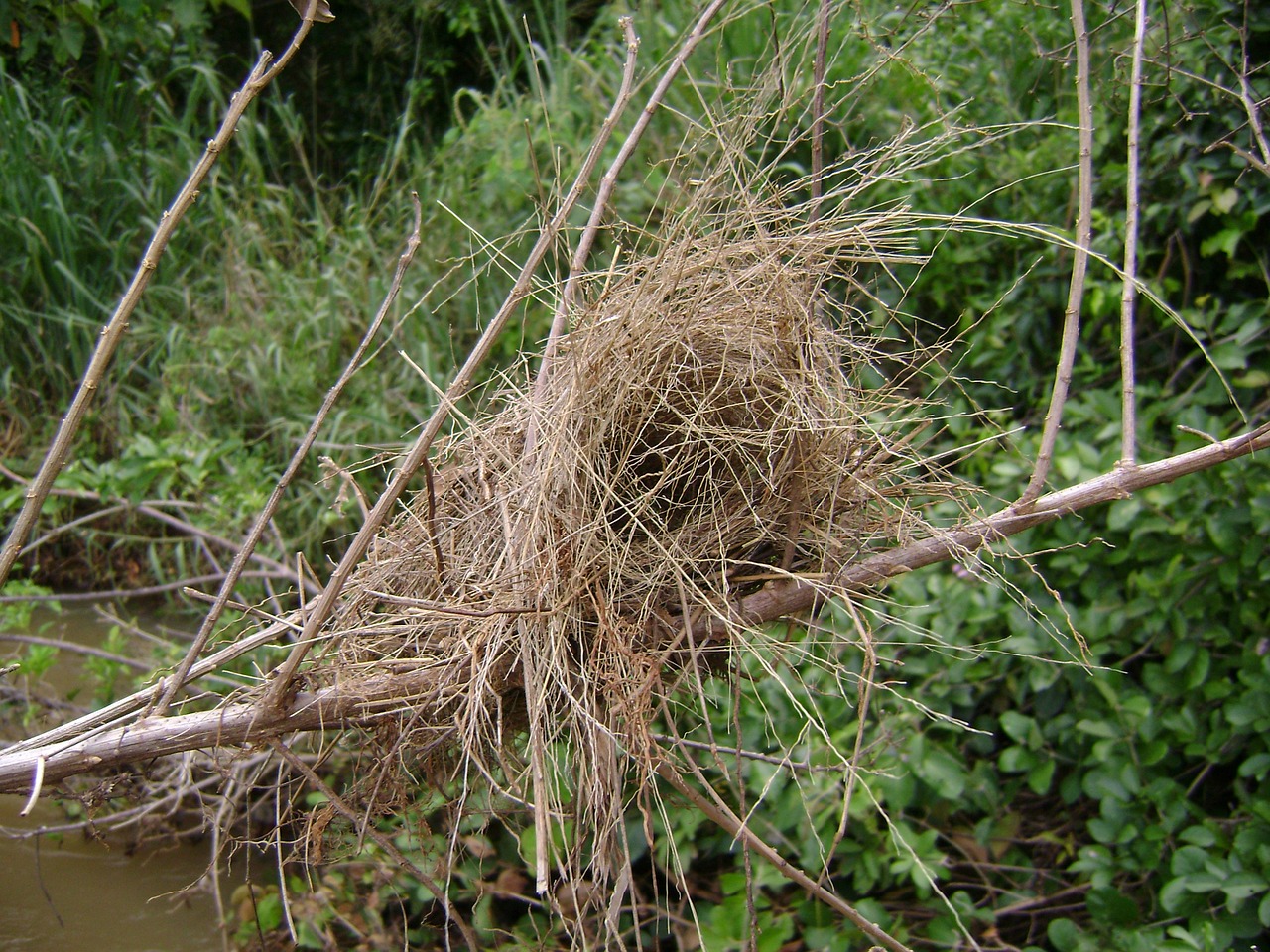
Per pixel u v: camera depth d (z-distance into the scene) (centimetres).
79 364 387
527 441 127
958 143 276
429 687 120
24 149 409
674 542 121
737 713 125
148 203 420
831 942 194
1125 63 236
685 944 206
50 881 225
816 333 127
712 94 305
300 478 332
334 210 470
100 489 298
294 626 128
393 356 343
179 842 232
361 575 133
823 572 127
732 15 142
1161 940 183
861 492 130
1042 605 220
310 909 209
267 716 118
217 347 369
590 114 350
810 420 117
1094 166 269
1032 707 229
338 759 203
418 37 629
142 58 496
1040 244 266
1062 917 211
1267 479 207
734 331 127
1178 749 221
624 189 295
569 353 130
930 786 209
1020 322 264
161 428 363
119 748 118
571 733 114
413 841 191
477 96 393
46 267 401
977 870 216
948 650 214
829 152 283
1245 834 188
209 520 312
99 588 344
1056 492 133
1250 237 248
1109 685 210
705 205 136
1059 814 229
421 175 416
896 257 129
